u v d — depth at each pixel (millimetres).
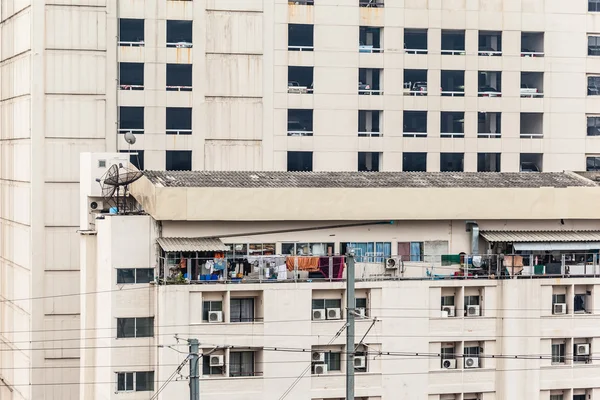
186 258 109750
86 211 121812
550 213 119875
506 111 150375
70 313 141500
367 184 119625
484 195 118125
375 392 112375
